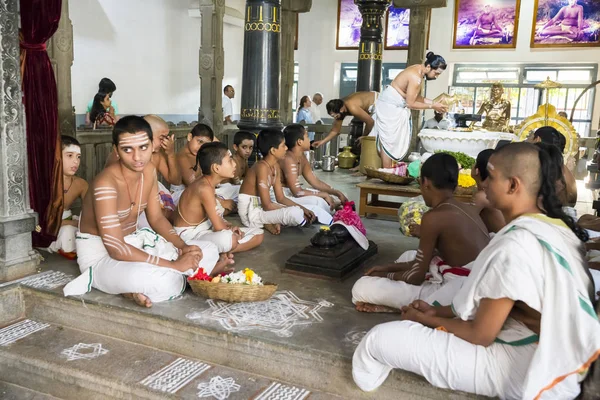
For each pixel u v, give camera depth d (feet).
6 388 9.49
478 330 6.58
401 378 7.71
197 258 10.53
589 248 9.61
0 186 10.79
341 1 52.24
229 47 47.01
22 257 11.30
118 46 34.76
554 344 6.13
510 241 6.32
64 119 16.62
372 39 31.86
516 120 49.14
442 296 8.64
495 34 47.98
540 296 6.18
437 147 21.13
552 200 6.59
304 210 15.53
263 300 10.23
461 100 50.34
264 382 8.59
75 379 8.87
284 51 36.81
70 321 10.46
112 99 34.60
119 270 9.98
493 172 6.81
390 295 9.43
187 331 9.25
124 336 9.95
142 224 13.43
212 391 8.25
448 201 9.17
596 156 17.28
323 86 54.19
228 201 17.33
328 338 8.74
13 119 10.75
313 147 28.25
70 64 16.63
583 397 6.33
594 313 6.05
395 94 22.90
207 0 28.30
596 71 46.03
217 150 12.05
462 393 7.29
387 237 15.53
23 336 10.02
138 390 8.34
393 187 17.62
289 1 36.27
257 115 21.31
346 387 8.19
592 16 45.24
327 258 11.68
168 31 39.17
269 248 13.91
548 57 46.85
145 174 10.82
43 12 11.35
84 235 10.67
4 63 10.43
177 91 41.06
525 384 6.21
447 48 49.39
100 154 18.71
